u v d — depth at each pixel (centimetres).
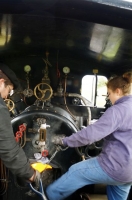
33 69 244
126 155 135
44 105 192
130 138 137
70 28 132
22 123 173
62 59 249
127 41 140
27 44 189
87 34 141
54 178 183
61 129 175
